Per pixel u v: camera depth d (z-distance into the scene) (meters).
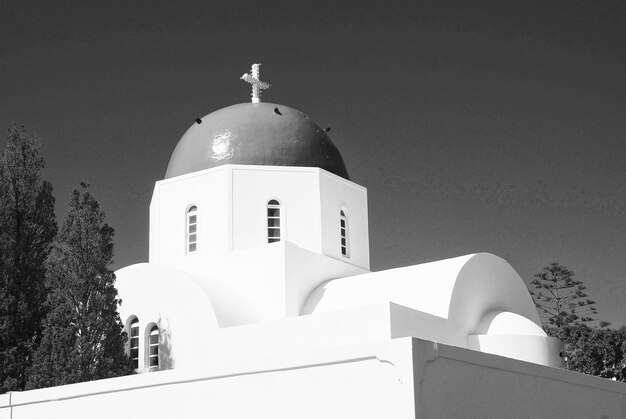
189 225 26.88
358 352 14.13
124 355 22.64
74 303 22.50
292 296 23.94
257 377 15.45
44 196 25.80
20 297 24.39
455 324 22.41
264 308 23.97
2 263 24.33
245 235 25.91
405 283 23.59
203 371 16.20
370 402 13.88
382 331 20.16
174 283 23.58
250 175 26.39
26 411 18.83
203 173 26.72
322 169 27.08
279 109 28.45
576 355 44.53
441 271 23.48
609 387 19.02
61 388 18.33
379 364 13.92
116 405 17.42
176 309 23.34
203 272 25.48
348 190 27.91
